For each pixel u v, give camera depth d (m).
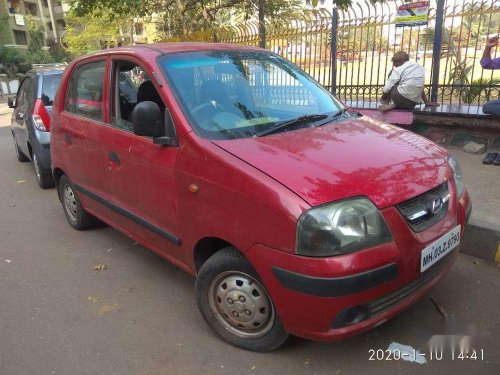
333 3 7.66
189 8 11.46
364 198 2.47
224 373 2.78
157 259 4.39
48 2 47.16
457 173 3.19
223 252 2.88
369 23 7.54
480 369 2.70
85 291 3.86
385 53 7.55
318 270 2.36
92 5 10.48
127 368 2.88
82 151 4.31
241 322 2.90
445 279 3.66
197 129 3.04
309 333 2.53
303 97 3.79
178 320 3.37
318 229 2.37
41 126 6.66
